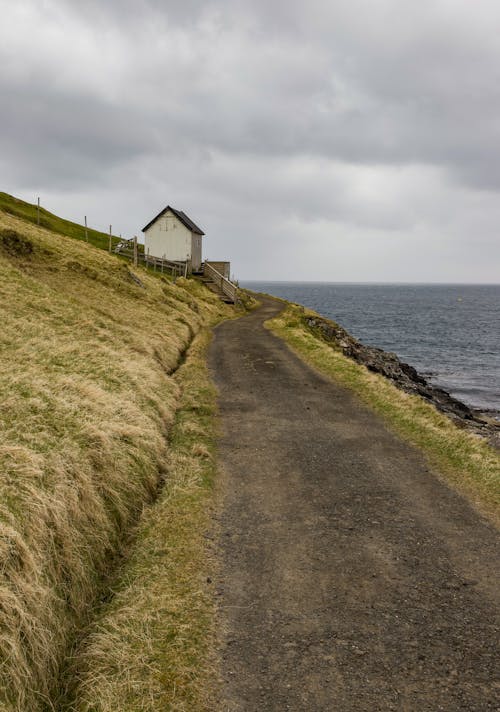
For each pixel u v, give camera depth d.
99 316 22.25
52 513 6.92
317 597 6.72
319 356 25.17
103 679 5.30
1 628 5.08
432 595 6.79
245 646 5.80
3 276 21.84
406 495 10.01
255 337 32.22
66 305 21.28
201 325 35.22
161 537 8.22
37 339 15.11
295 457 12.01
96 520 7.77
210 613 6.38
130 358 17.56
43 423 9.34
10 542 6.01
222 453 12.22
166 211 57.94
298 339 30.45
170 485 10.12
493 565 7.54
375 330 94.94
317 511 9.26
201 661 5.57
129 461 9.70
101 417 10.68
